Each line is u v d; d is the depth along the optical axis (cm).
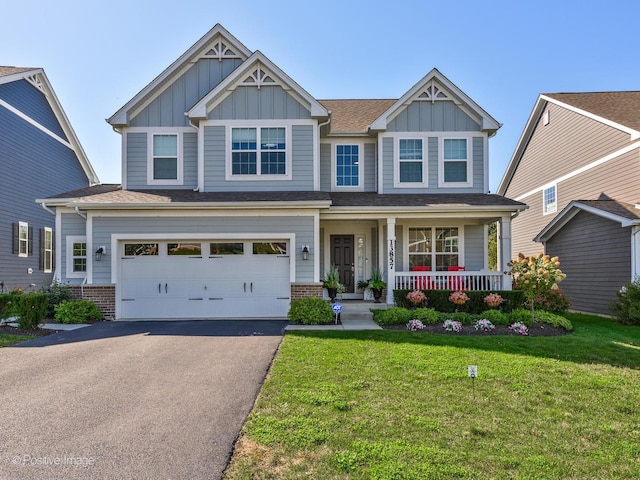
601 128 1558
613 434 416
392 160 1398
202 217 1190
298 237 1193
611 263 1377
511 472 341
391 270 1236
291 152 1298
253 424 430
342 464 349
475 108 1383
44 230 1920
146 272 1192
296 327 1012
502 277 1230
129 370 632
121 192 1282
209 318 1187
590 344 814
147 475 338
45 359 700
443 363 657
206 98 1270
